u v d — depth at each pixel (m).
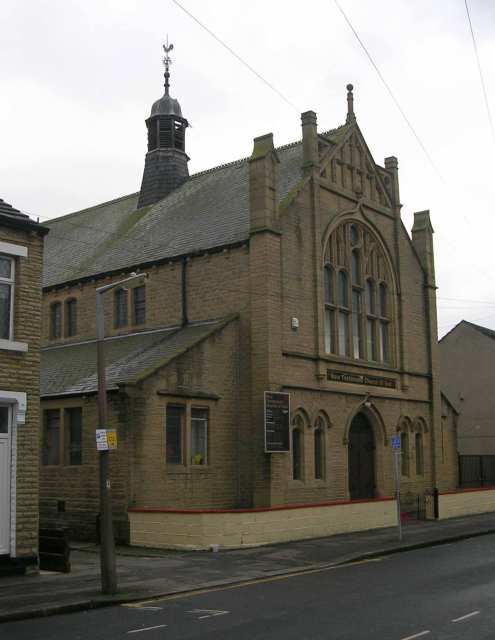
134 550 21.47
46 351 33.59
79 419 25.77
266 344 26.56
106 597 14.37
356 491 30.69
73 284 33.62
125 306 31.80
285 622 11.89
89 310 33.03
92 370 27.23
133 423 23.36
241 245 27.77
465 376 49.72
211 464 25.69
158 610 13.38
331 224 30.55
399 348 33.78
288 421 26.69
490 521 29.83
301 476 27.83
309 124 30.12
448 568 17.77
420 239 36.53
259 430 26.27
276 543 22.41
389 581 15.92
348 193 31.83
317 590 14.97
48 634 11.56
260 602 13.80
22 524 17.27
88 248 37.03
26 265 18.16
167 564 18.69
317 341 28.88
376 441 32.03
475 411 48.91
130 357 27.05
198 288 28.89
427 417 35.12
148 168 38.88
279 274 27.44
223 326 26.66
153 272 30.50
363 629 11.21
